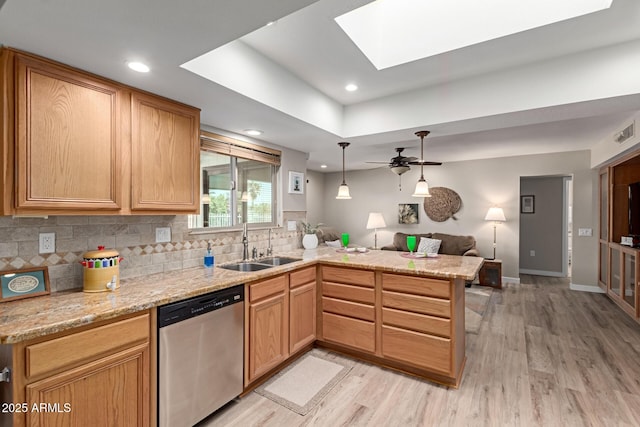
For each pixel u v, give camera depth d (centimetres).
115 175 177
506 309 418
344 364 266
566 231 636
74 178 160
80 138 162
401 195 679
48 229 176
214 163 289
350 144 358
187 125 217
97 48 143
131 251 216
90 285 175
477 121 258
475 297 476
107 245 203
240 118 249
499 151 520
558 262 641
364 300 268
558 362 269
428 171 644
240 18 123
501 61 224
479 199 594
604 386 230
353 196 747
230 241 292
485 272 543
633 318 375
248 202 326
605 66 205
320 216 780
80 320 132
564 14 175
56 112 154
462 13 204
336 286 283
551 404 209
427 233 643
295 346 265
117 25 125
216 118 250
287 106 238
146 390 158
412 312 244
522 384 234
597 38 195
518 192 561
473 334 333
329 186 784
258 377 231
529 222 672
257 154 326
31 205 145
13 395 117
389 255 320
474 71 240
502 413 200
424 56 218
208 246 258
